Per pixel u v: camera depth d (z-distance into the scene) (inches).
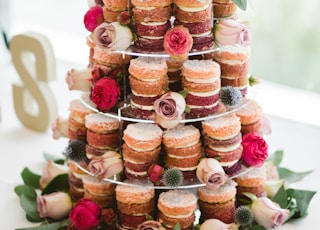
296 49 82.0
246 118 55.7
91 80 55.6
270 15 81.0
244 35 52.1
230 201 54.2
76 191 59.1
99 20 54.4
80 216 54.0
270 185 59.2
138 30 51.1
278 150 65.9
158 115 51.3
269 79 85.3
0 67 87.9
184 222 52.4
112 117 54.7
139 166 52.6
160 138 52.2
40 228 55.7
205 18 50.9
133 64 51.3
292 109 79.3
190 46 49.6
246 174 56.2
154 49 51.2
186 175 53.1
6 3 86.4
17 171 66.5
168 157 52.9
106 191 55.6
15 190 60.6
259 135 56.3
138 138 51.5
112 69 53.9
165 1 50.1
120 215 54.4
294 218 57.9
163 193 53.4
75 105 58.2
